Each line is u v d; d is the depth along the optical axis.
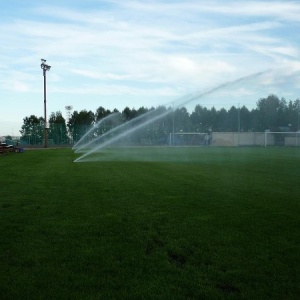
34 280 4.55
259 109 79.31
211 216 7.94
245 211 8.43
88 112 96.12
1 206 9.21
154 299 4.04
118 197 10.45
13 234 6.61
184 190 11.72
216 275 4.68
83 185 13.02
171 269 4.88
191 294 4.17
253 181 14.02
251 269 4.87
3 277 4.65
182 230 6.80
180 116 69.00
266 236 6.38
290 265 5.02
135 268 4.93
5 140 64.00
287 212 8.30
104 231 6.78
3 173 17.41
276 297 4.09
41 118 93.56
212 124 75.62
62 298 4.07
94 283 4.45
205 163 23.91
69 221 7.57
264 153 38.28
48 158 30.05
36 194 11.07
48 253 5.56
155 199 10.09
